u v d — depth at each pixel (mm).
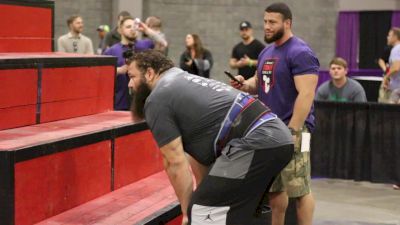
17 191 2873
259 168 2805
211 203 2807
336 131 6383
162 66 2922
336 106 6355
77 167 3359
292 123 3615
